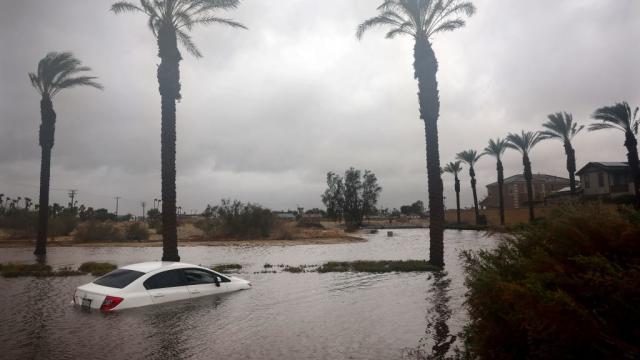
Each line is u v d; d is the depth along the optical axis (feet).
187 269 39.91
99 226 146.00
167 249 70.33
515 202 260.42
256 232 157.48
